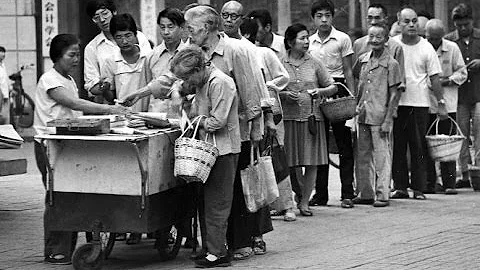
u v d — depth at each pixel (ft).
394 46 50.88
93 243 34.30
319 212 47.98
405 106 52.24
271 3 88.17
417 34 53.16
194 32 35.91
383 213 47.32
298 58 47.34
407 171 52.90
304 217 46.42
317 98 47.09
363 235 41.06
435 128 56.18
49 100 36.81
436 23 55.62
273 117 41.14
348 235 41.14
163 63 38.81
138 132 34.04
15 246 39.63
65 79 37.09
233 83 34.53
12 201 52.01
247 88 35.81
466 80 57.47
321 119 47.09
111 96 41.42
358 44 51.67
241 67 35.88
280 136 44.52
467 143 57.72
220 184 34.68
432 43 55.83
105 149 33.96
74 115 37.42
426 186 54.65
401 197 52.90
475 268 33.81
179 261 36.55
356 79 52.21
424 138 53.47
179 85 34.73
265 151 37.11
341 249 37.91
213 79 34.17
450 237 40.09
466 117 57.93
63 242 36.09
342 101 46.85
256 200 35.63
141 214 33.83
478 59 57.67
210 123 34.04
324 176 50.11
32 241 40.68
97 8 43.16
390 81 49.85
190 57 33.96
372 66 50.19
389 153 50.14
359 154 50.57
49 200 34.65
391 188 54.34
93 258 34.22
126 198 33.94
